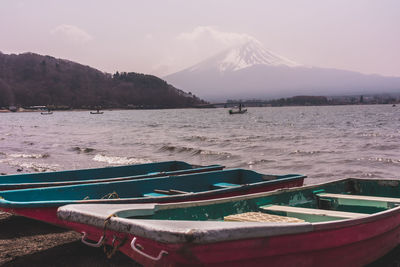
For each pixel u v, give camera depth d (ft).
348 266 17.26
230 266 12.74
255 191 29.78
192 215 18.60
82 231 15.83
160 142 114.21
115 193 27.25
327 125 193.57
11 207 23.18
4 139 130.11
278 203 22.67
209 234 10.96
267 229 12.47
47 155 79.10
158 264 13.35
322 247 15.07
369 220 17.22
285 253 13.79
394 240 20.52
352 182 27.99
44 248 23.43
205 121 290.35
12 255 22.26
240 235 11.69
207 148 96.22
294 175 33.78
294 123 225.97
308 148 90.07
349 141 105.60
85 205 15.67
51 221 23.27
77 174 35.63
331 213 19.38
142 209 15.93
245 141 113.19
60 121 326.03
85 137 137.80
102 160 72.79
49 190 26.81
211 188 33.68
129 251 14.43
